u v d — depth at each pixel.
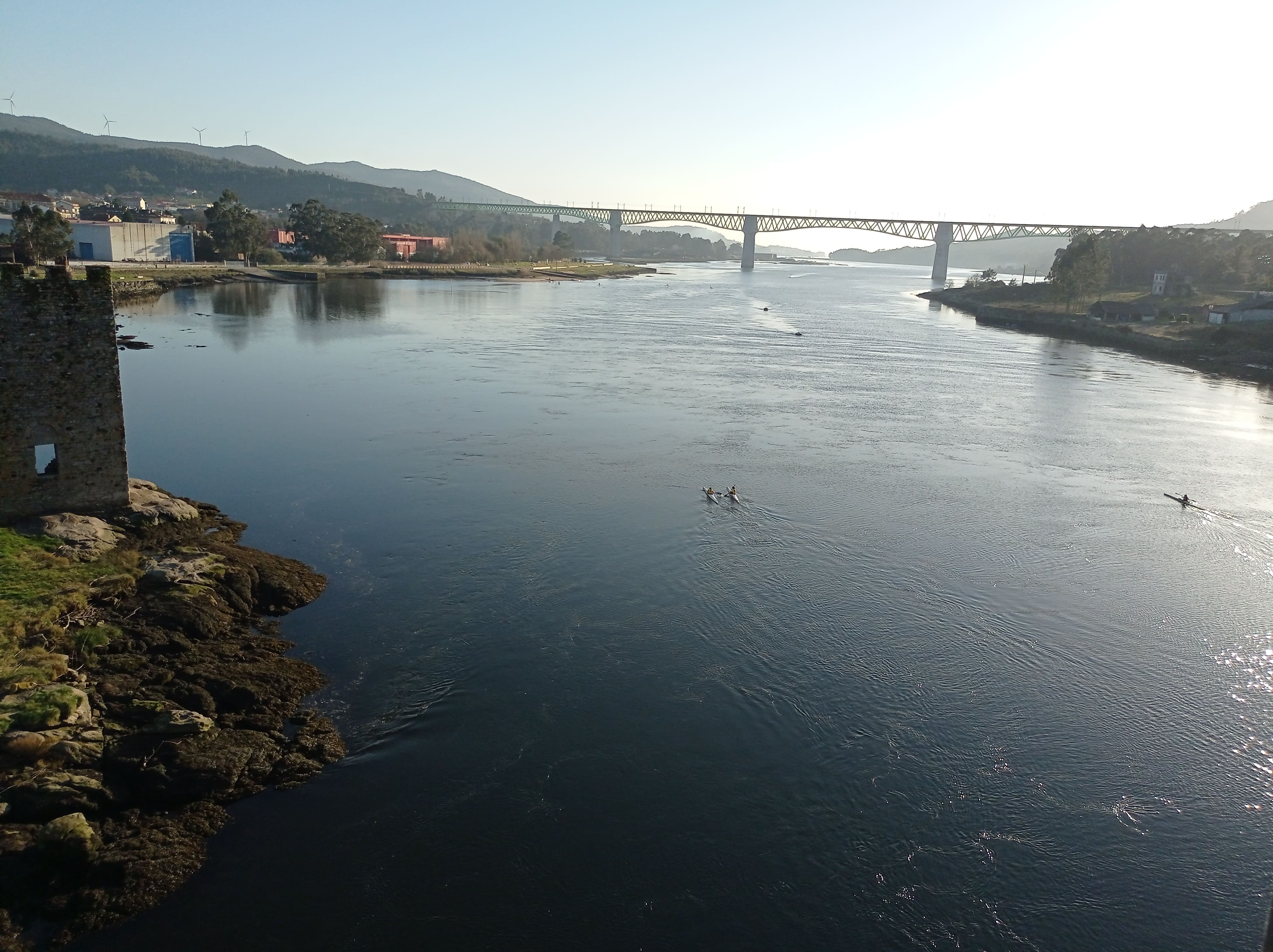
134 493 34.16
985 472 48.03
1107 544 37.69
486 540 35.66
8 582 25.77
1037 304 156.62
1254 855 19.94
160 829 18.66
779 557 35.00
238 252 179.50
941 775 22.12
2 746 18.86
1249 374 87.94
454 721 23.34
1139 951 17.30
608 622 29.06
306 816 19.61
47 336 29.55
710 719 23.97
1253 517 41.81
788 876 18.67
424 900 17.58
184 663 24.23
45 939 16.17
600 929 17.12
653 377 76.00
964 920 17.78
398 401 61.94
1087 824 20.67
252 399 61.47
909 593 32.16
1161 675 27.25
